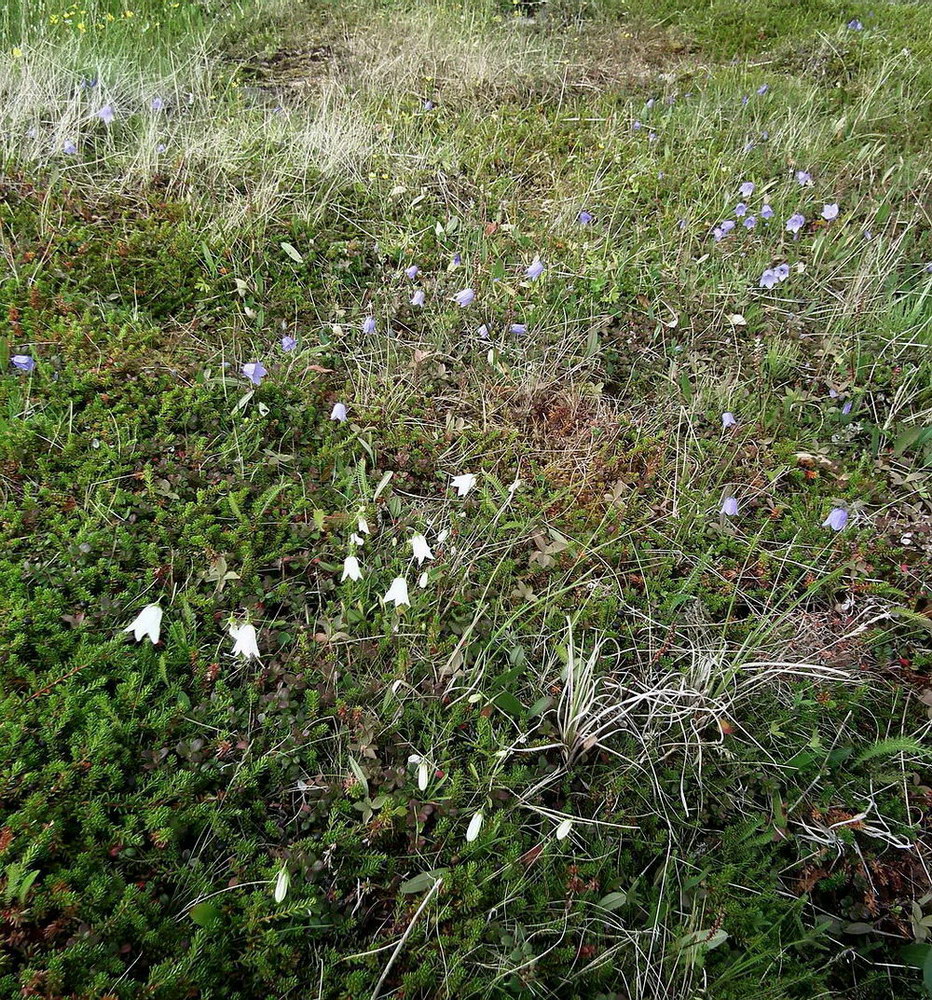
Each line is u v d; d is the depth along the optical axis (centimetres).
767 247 453
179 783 188
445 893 184
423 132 536
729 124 585
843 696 245
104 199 409
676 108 615
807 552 288
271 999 162
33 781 179
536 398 346
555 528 287
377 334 368
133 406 297
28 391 280
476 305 388
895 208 500
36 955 153
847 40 756
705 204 472
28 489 249
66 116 442
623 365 376
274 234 409
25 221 377
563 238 441
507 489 294
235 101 538
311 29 704
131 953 164
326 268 404
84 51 555
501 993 171
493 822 197
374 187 459
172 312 362
